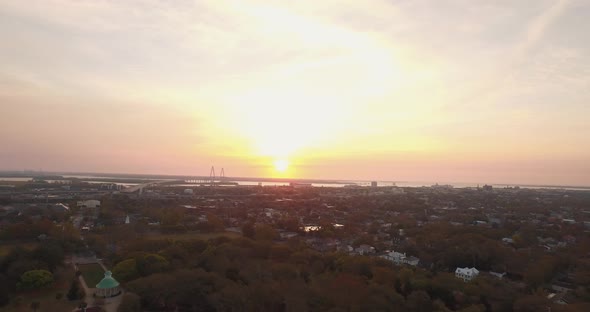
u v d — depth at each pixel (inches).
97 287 7396.7
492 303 7165.4
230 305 6633.9
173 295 6914.4
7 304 6840.6
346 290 6983.3
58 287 7864.2
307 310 6501.0
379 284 7564.0
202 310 6919.3
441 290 7465.6
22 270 7770.7
